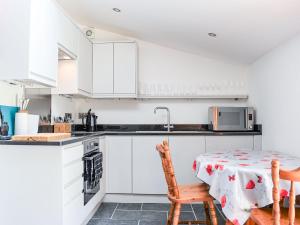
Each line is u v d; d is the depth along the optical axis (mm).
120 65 4008
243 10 2504
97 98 4219
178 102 4316
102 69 4016
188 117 4297
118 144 3656
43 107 3258
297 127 2727
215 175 2049
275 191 1544
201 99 4309
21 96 2850
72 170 2402
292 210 1530
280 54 3104
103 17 3715
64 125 3385
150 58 4348
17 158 2219
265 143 3547
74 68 3354
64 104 3867
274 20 2543
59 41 2762
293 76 2807
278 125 3158
